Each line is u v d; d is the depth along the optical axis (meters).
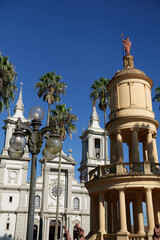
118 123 22.45
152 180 18.78
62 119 37.75
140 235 17.73
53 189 57.03
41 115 9.66
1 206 52.12
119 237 17.72
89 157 64.88
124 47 28.03
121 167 19.61
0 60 30.25
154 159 21.67
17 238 50.31
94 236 18.92
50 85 38.53
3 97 30.28
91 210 21.89
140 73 24.38
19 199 53.50
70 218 54.78
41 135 9.20
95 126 69.50
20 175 55.66
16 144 8.61
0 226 50.75
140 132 23.02
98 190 20.25
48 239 52.19
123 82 24.16
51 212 54.28
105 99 40.00
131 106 22.95
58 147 8.98
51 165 58.50
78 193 58.50
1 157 55.50
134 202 22.72
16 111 63.25
